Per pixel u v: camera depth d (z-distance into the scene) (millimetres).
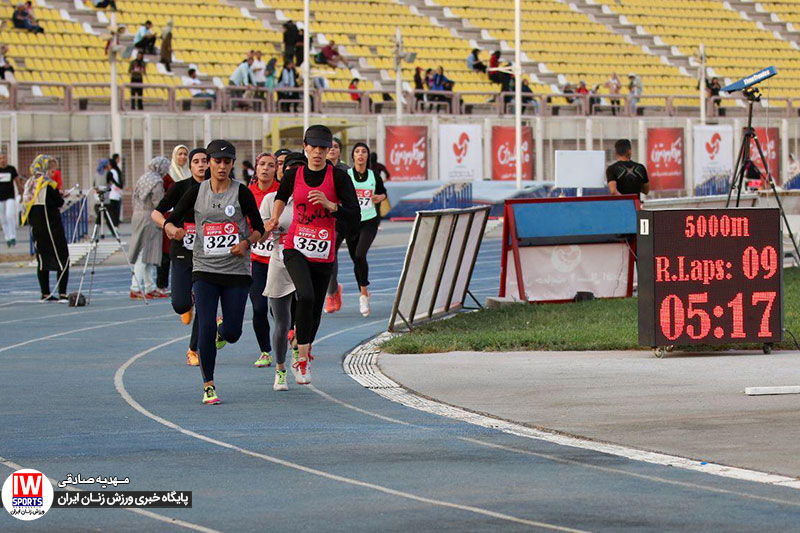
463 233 41812
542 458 20719
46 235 50562
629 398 26188
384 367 31328
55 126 93438
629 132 116250
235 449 21625
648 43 143000
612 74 127750
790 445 21172
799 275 51562
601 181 48781
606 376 29172
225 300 26688
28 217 50625
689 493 18031
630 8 147750
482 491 18375
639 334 32031
